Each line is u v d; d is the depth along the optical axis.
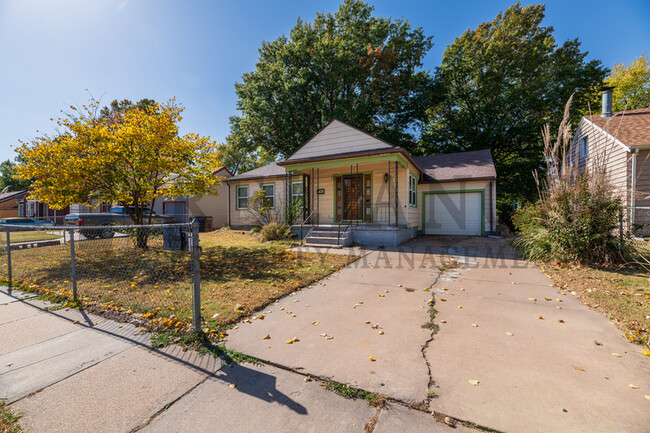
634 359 2.57
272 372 2.50
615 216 6.14
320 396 2.16
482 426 1.82
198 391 2.25
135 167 8.23
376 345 2.94
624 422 1.82
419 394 2.15
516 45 18.78
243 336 3.19
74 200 8.00
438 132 21.94
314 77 18.77
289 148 21.62
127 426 1.88
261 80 19.30
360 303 4.23
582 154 14.28
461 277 5.61
